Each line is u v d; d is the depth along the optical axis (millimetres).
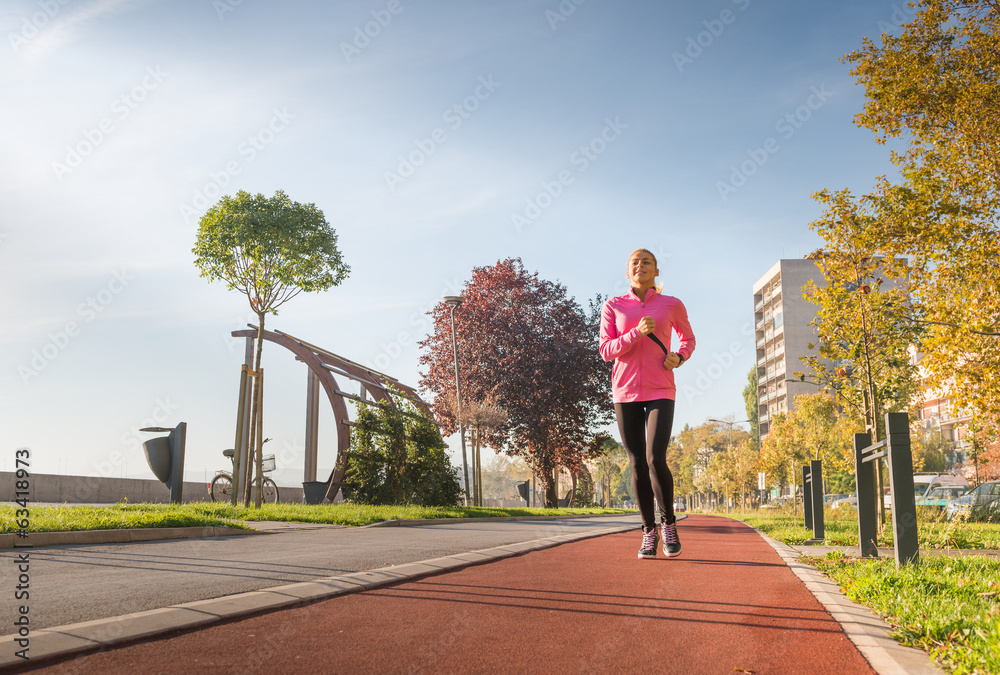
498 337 29953
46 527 7277
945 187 9914
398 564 5465
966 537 9297
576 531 10562
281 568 5137
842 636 3119
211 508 11781
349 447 20391
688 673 2549
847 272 10391
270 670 2441
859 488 6164
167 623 3027
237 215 13000
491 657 2688
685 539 8898
